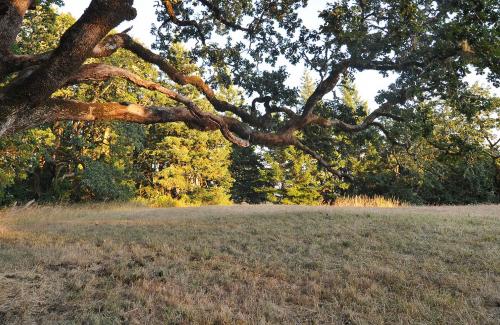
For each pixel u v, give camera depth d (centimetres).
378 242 904
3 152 1522
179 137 3634
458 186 3005
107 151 2894
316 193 3991
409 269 705
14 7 532
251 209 1814
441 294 587
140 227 1210
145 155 3722
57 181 2789
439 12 717
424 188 2988
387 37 737
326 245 900
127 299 553
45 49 1933
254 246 906
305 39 863
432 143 852
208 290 609
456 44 707
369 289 611
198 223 1274
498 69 687
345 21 745
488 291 591
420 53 752
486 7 657
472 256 770
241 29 918
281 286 640
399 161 1034
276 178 4128
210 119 652
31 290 561
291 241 950
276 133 723
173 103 3061
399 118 823
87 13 498
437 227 1048
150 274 668
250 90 859
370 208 1698
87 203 2583
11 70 555
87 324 467
